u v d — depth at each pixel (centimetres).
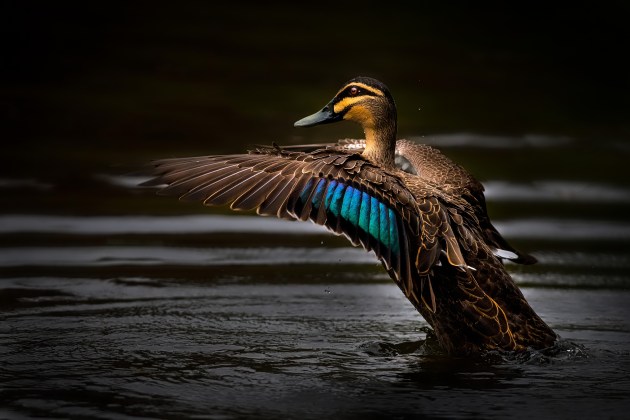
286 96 2077
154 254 1257
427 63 2366
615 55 2511
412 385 795
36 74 2161
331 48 2445
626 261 1270
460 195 946
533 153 1822
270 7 2809
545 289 1141
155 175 822
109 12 2623
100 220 1409
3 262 1202
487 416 723
